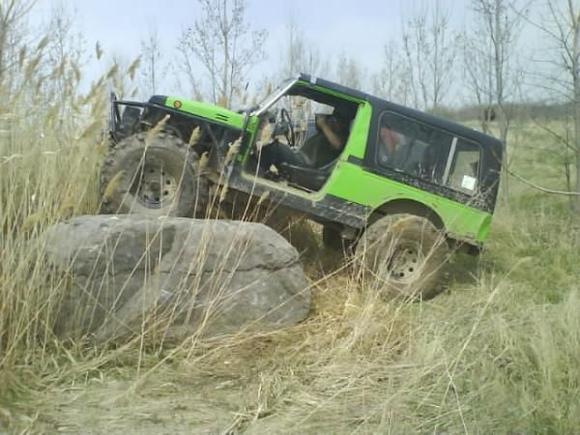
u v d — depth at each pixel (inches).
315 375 159.0
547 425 137.0
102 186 207.6
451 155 232.4
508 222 328.2
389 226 216.1
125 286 169.0
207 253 177.0
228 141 217.6
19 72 182.2
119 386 148.5
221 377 157.0
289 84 223.8
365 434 132.7
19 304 154.6
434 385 150.3
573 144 335.3
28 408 135.1
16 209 163.6
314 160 249.8
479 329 184.4
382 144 226.4
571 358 159.9
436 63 462.9
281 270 184.4
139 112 228.1
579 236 296.0
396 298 208.8
